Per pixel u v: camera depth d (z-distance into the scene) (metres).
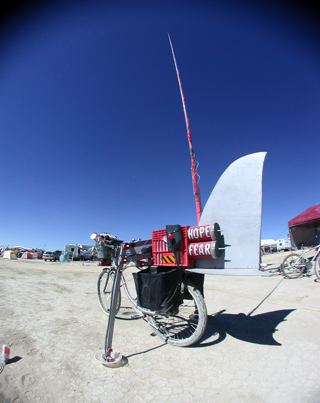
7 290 5.22
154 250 3.08
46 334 2.89
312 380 1.94
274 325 3.22
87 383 1.94
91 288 6.39
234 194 2.69
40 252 38.22
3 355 2.14
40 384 1.88
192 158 5.02
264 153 2.60
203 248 2.54
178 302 2.65
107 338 2.36
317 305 3.96
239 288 6.28
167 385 1.93
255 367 2.20
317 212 10.98
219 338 2.90
